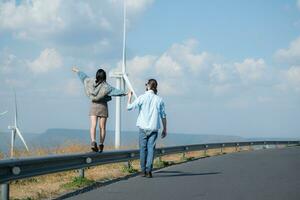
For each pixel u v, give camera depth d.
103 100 13.23
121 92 13.16
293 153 26.06
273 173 14.63
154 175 14.33
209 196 10.08
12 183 12.48
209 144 26.03
